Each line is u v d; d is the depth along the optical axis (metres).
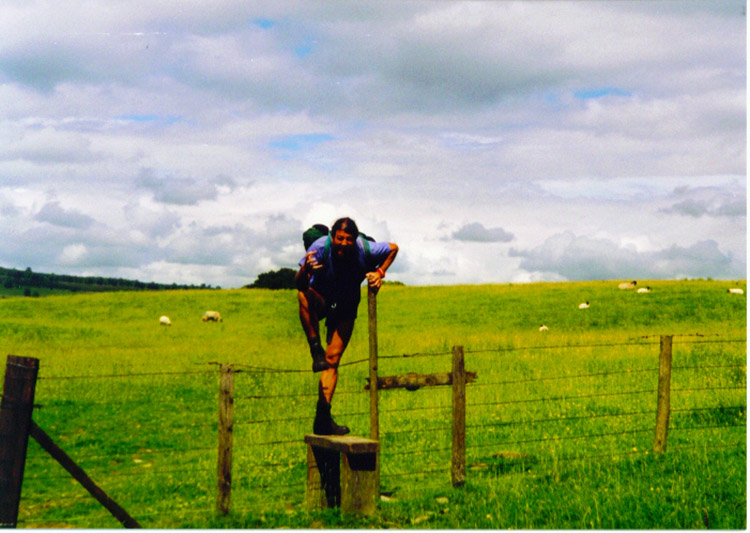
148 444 12.12
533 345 28.12
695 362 19.02
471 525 6.41
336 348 7.36
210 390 18.20
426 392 16.92
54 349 33.66
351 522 6.60
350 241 6.89
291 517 6.86
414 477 8.90
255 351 30.83
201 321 53.44
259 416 14.40
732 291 47.97
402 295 62.97
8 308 58.06
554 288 59.75
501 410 13.82
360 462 6.82
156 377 20.20
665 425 8.92
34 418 13.88
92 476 9.73
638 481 7.62
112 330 45.66
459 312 50.53
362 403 15.69
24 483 9.22
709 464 8.22
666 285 56.41
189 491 8.70
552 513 6.66
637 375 17.34
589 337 30.59
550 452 9.79
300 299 7.13
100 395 16.84
